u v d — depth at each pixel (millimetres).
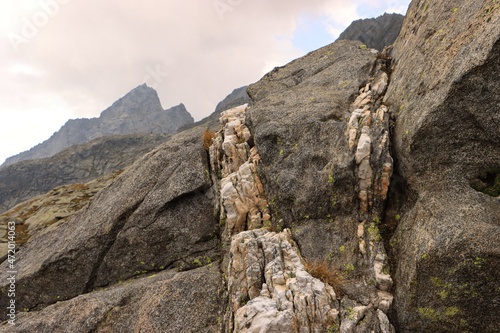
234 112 15242
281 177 9992
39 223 22250
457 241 6055
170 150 14469
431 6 9680
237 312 7027
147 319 9156
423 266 6480
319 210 9336
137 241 11758
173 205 11992
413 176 7906
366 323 6801
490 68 6035
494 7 6348
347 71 13469
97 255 11992
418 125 7480
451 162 7133
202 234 11320
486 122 6414
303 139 10297
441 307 6426
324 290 7121
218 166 12797
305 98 12438
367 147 8680
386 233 8562
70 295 11984
